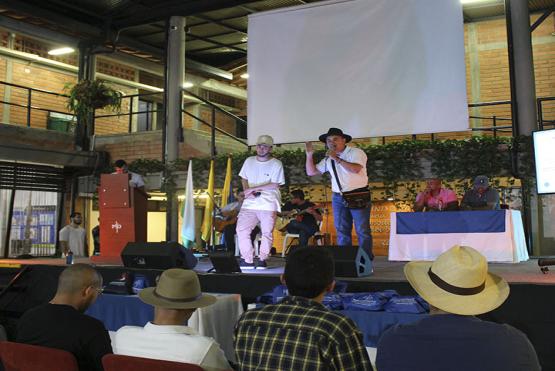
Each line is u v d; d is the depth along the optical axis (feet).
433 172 26.45
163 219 43.29
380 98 26.55
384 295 12.74
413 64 26.07
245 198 18.88
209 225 28.02
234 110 53.62
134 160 33.55
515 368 5.73
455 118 25.22
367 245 18.75
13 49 37.63
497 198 21.12
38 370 7.70
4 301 20.95
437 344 6.01
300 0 34.68
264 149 18.75
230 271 16.51
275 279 15.60
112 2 33.94
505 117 37.47
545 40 36.65
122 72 44.50
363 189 18.67
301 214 22.86
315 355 5.85
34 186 34.14
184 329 7.97
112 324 15.26
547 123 28.17
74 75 42.29
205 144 34.04
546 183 22.67
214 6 32.22
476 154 25.80
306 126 27.91
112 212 21.61
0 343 8.15
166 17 33.99
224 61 47.16
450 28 25.53
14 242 33.78
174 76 33.27
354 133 26.94
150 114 47.96
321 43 27.96
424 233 19.53
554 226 24.59
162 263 17.48
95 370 8.23
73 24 34.88
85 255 31.09
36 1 34.22
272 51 28.89
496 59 38.09
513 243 18.19
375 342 12.14
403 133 26.03
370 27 27.02
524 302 12.47
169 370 6.61
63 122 39.45
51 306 8.55
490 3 35.73
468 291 6.38
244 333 6.39
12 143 31.32
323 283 6.55
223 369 7.55
